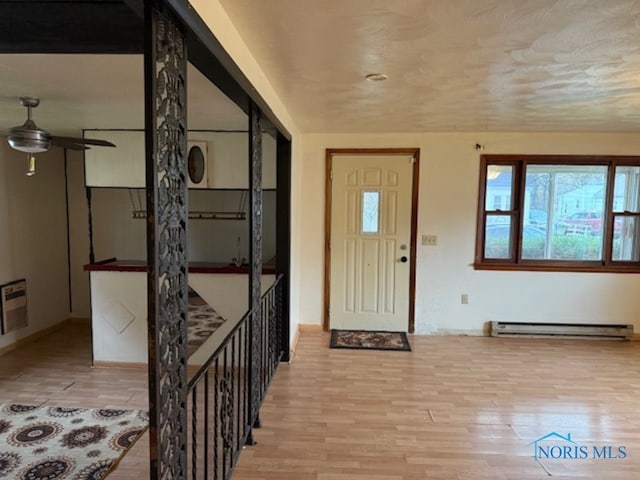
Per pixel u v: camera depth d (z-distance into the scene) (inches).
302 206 190.9
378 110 140.8
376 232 190.5
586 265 185.5
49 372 150.6
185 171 56.4
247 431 104.3
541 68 96.5
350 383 140.4
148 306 48.9
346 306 194.2
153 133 46.7
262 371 124.4
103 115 139.5
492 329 187.9
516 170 185.9
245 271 151.6
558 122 158.9
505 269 187.5
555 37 78.4
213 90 106.8
